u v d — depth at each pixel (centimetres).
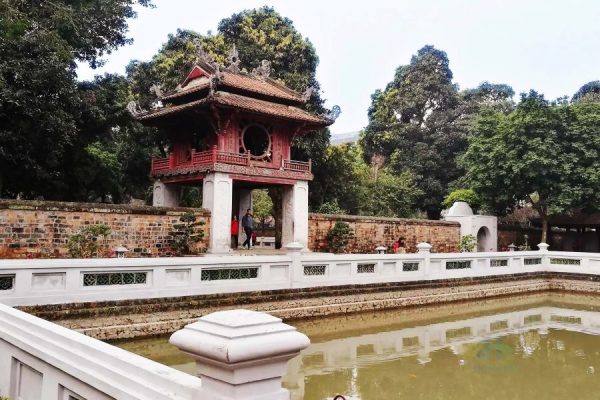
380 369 1130
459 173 4822
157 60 3206
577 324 1720
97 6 2111
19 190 2280
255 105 2284
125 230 1825
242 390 287
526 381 1059
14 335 550
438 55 5434
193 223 2008
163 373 349
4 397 547
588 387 1026
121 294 1226
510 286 2336
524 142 3091
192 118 2320
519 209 3906
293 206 2423
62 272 1146
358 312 1736
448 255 2089
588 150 3023
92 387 398
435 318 1784
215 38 3309
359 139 5441
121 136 3016
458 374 1101
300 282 1594
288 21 3609
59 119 1770
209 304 1376
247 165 2238
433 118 5075
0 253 1535
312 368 1129
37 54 1683
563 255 2522
